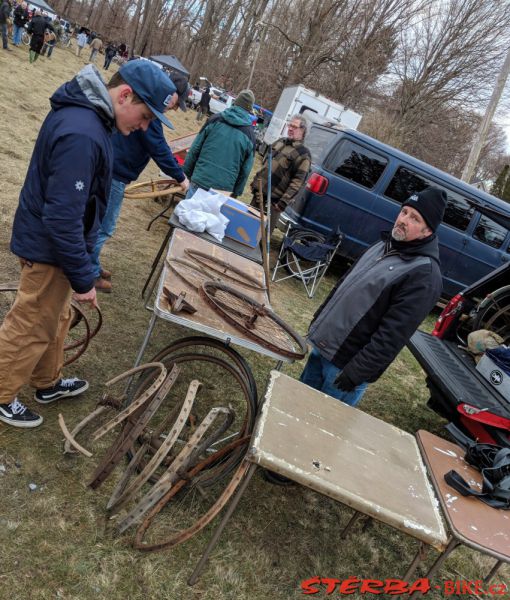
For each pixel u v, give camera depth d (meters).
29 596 1.91
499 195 20.17
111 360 3.35
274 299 5.70
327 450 2.16
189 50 44.09
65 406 2.82
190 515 2.50
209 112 24.73
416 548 2.95
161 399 2.28
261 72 27.00
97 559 2.13
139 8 42.47
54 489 2.34
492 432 3.48
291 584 2.40
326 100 15.44
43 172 2.02
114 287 4.32
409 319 2.42
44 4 28.75
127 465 2.59
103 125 2.02
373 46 22.03
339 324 2.68
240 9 39.31
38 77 11.88
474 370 4.09
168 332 3.95
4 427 2.53
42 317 2.28
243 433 2.61
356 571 2.63
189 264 3.08
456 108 23.30
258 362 4.21
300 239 6.35
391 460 2.30
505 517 2.30
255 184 5.73
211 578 2.25
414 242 2.51
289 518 2.78
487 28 21.12
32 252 2.13
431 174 6.85
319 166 6.74
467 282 7.26
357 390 2.89
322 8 22.20
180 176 3.82
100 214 2.19
